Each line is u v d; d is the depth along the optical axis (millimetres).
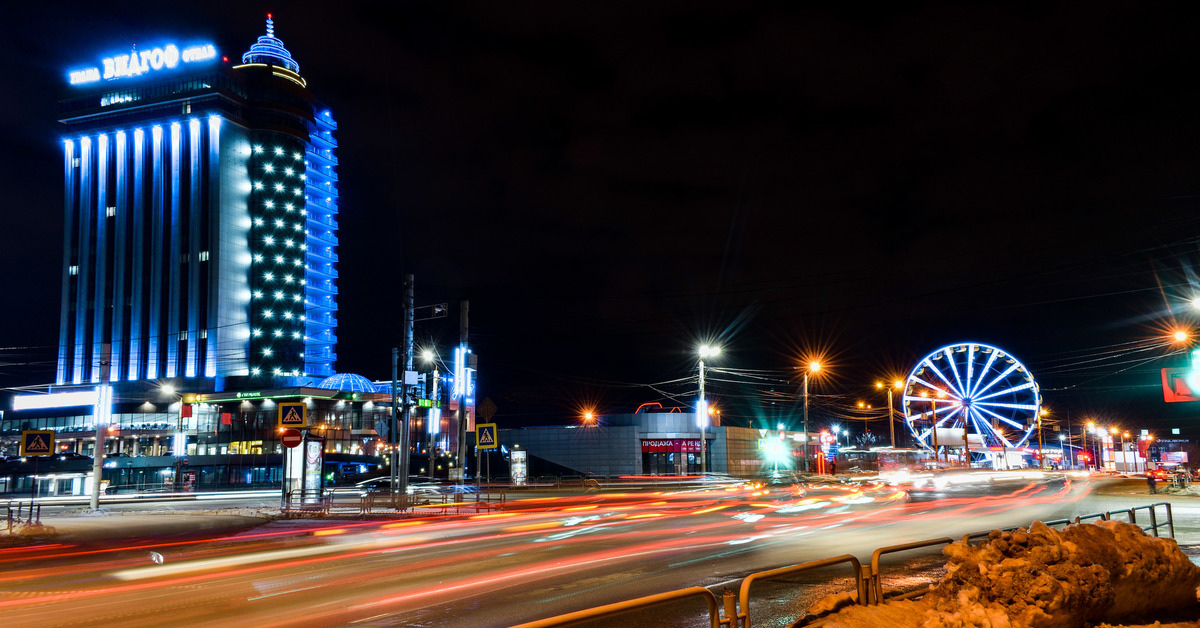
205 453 94625
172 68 121375
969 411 78125
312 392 94625
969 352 79250
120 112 122000
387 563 16438
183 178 119000
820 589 12383
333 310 141875
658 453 77812
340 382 104562
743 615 6703
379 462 86375
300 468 35906
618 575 13945
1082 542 8461
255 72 124250
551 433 80062
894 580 13008
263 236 119312
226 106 119375
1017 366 76688
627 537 21141
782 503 35969
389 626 9938
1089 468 101188
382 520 29672
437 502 40500
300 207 123812
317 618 10500
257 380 112875
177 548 20703
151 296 117125
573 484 60344
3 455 93625
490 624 9977
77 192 124125
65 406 99688
